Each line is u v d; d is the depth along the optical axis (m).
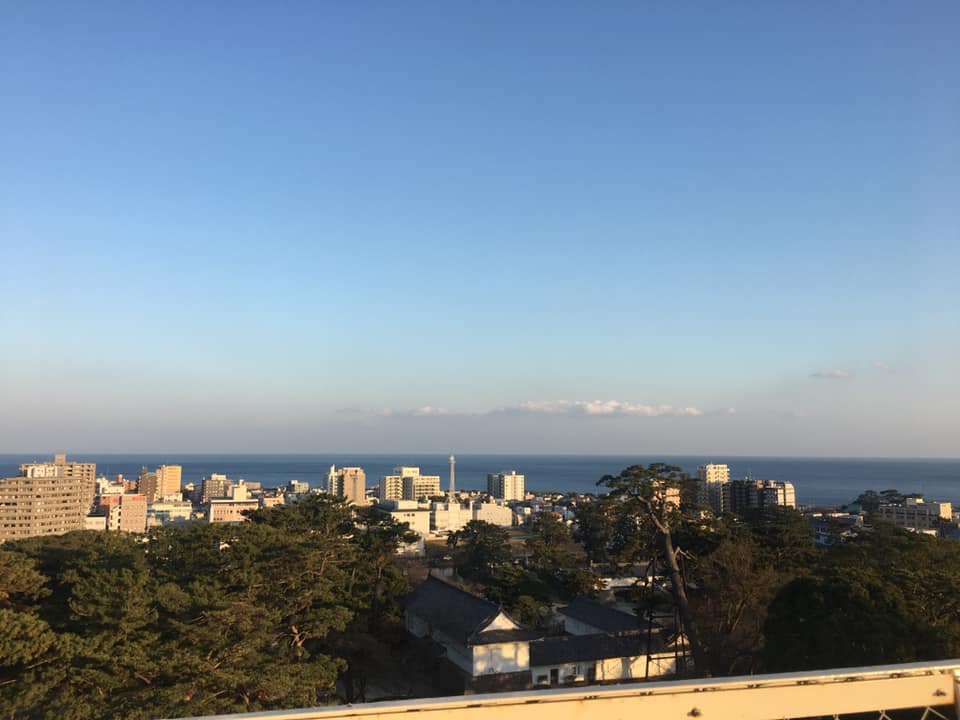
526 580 61.91
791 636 25.23
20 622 22.58
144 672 22.89
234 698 21.70
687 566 38.69
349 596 38.34
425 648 42.16
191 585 28.55
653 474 35.22
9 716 21.34
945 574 26.80
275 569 32.56
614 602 63.53
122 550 37.88
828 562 36.16
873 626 22.98
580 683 38.81
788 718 7.91
